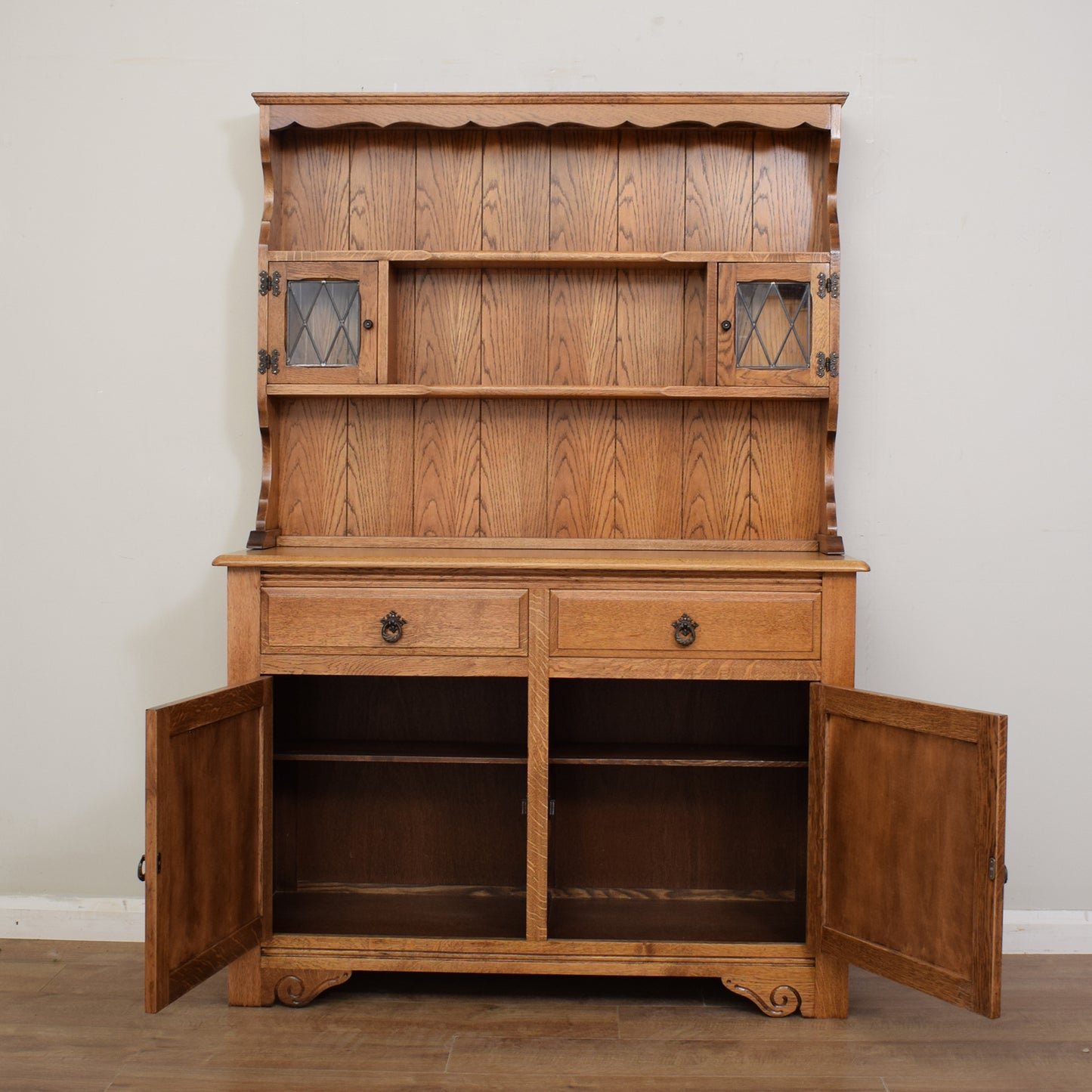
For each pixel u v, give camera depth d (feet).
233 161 8.43
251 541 7.92
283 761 8.36
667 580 7.07
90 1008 7.27
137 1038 6.82
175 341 8.50
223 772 6.77
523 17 8.37
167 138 8.45
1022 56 8.24
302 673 7.21
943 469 8.38
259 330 7.85
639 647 7.09
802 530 8.24
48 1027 6.98
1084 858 8.45
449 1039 6.86
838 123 7.81
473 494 8.34
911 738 6.47
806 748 7.97
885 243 8.31
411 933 7.41
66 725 8.63
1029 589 8.40
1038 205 8.27
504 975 7.92
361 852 8.50
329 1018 7.15
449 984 7.73
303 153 8.27
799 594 7.07
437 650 7.13
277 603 7.18
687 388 7.68
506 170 8.26
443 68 8.40
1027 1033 6.99
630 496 8.29
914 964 6.43
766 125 7.82
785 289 7.78
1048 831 8.46
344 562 7.04
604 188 8.25
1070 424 8.34
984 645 8.43
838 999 7.18
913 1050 6.75
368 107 7.91
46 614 8.60
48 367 8.54
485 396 7.89
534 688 7.13
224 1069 6.43
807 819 7.61
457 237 8.28
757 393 7.71
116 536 8.57
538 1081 6.34
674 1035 6.95
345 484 8.35
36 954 8.25
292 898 8.20
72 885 8.66
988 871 5.98
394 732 8.46
